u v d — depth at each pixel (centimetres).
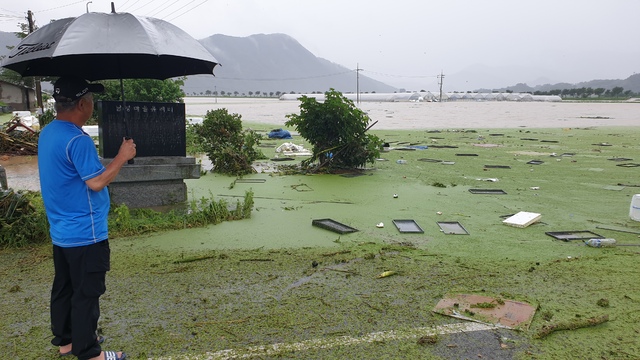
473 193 834
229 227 616
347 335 341
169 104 714
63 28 389
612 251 530
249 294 411
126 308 382
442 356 314
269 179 948
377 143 1057
